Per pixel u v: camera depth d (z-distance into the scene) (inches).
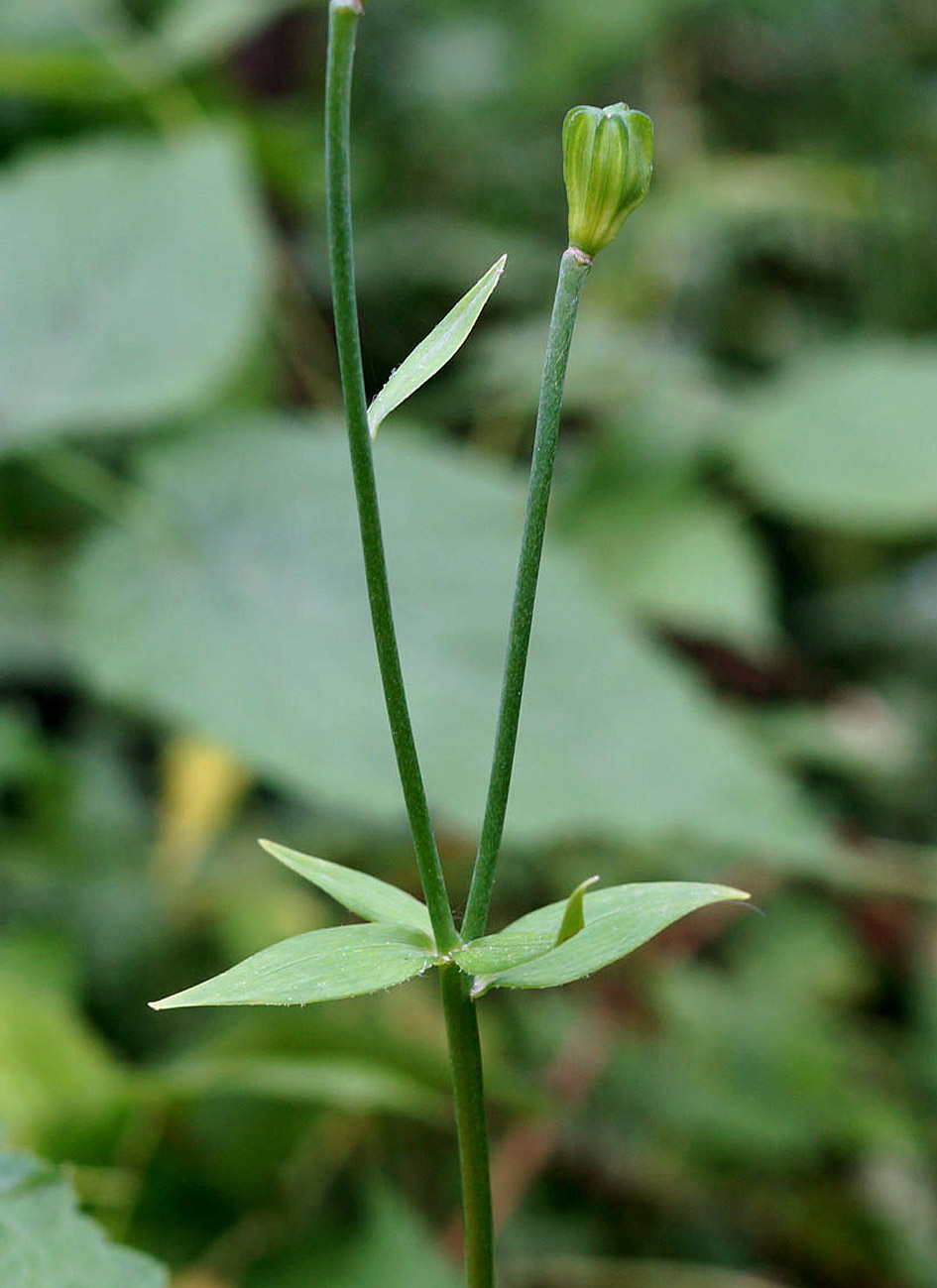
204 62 74.0
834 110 87.8
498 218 87.5
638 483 65.0
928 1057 53.4
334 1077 37.8
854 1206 48.3
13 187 58.4
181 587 48.1
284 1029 40.8
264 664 46.0
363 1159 42.3
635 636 47.6
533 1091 43.7
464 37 92.7
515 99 90.1
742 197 76.6
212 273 55.5
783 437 65.1
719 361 80.8
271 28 91.8
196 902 50.7
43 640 54.6
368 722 45.0
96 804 53.1
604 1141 47.8
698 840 43.8
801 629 68.8
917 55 87.2
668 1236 46.8
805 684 65.4
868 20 86.6
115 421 52.3
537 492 23.8
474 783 43.9
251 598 48.1
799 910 56.6
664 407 67.6
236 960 49.6
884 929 57.1
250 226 56.7
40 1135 36.5
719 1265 46.6
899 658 67.2
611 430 66.9
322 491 51.0
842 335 82.3
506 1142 46.1
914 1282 47.4
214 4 72.1
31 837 51.1
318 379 71.1
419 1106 39.6
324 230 80.4
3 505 56.9
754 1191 48.4
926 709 65.1
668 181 84.0
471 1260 24.9
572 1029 50.3
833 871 44.6
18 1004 37.7
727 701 64.6
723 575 61.2
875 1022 56.2
